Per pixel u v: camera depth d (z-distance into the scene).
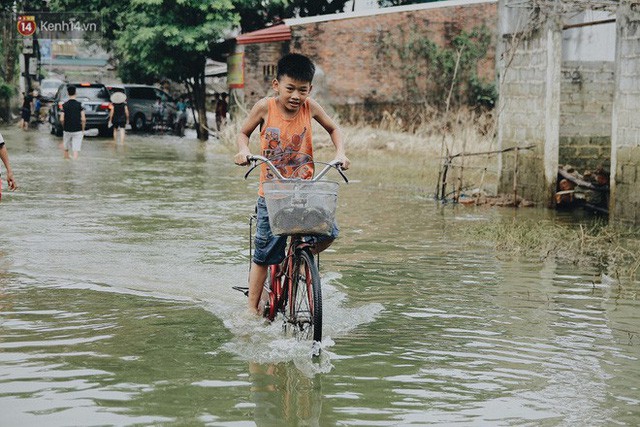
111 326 6.80
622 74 12.84
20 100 51.03
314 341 6.06
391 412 5.00
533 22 15.11
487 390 5.42
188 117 44.44
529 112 15.41
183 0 32.59
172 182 17.92
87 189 16.27
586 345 6.46
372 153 25.56
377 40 30.61
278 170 6.65
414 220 12.98
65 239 10.62
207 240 10.77
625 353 6.26
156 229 11.60
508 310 7.53
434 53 30.45
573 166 17.30
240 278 8.63
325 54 30.77
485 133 27.38
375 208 14.28
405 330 6.84
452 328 6.91
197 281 8.46
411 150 25.59
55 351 6.11
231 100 34.72
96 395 5.22
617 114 12.97
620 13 12.83
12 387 5.35
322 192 6.00
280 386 5.43
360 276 8.89
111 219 12.46
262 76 32.00
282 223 6.03
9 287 8.09
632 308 7.64
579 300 7.93
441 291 8.25
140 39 33.12
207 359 5.97
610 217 13.19
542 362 6.02
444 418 4.92
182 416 4.89
